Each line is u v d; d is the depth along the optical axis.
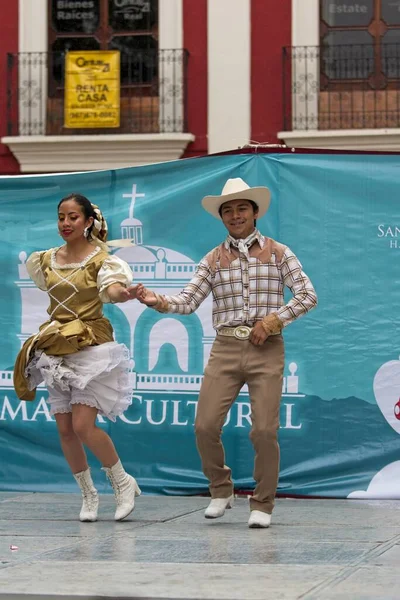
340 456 9.62
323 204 9.73
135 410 9.91
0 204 10.23
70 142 23.16
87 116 23.20
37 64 23.53
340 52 23.03
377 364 9.62
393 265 9.66
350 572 6.38
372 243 9.67
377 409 9.61
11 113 23.69
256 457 8.16
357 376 9.63
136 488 8.62
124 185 10.03
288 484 9.66
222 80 23.09
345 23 23.02
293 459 9.67
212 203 8.38
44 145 23.30
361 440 9.61
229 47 23.05
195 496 9.81
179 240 9.91
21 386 8.54
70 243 8.40
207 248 9.87
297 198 9.76
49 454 10.06
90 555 6.98
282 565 6.60
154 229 9.95
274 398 8.15
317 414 9.65
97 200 10.07
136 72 23.33
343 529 8.03
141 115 23.31
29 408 10.10
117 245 8.60
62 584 6.14
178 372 9.86
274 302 8.27
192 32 23.20
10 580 6.25
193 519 8.56
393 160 9.70
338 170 9.73
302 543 7.39
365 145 22.67
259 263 8.27
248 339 8.20
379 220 9.68
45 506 9.27
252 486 9.69
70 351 8.23
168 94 23.16
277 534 7.80
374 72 22.92
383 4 22.92
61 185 10.15
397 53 22.88
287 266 8.26
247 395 9.72
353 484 9.61
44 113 23.58
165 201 9.94
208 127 23.16
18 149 23.42
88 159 23.33
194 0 23.14
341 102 22.97
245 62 23.03
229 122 23.09
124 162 23.30
